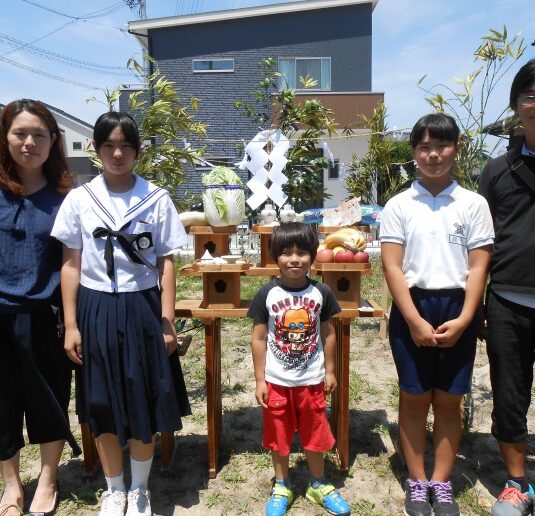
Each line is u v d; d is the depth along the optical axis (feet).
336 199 39.60
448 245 7.39
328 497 7.82
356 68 44.11
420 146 7.45
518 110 7.32
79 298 7.36
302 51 43.68
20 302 7.22
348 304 8.55
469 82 10.65
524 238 7.40
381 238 7.87
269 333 7.89
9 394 7.50
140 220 7.34
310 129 15.47
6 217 7.26
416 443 7.89
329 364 8.02
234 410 11.50
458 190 7.55
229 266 8.43
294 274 7.62
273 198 10.84
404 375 7.70
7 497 7.80
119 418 7.13
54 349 7.58
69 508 8.02
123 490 7.78
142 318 7.20
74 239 7.27
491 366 7.93
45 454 7.94
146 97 17.04
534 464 9.12
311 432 7.86
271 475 8.89
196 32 43.11
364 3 43.06
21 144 7.18
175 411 7.38
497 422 7.85
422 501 7.61
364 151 39.29
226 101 43.55
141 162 13.08
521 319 7.54
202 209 10.12
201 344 16.26
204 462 9.31
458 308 7.41
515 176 7.48
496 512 7.52
